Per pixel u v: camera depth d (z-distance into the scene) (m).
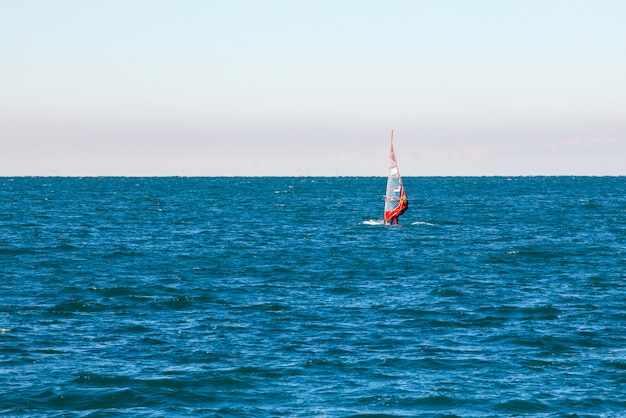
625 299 60.94
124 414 35.22
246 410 35.69
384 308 57.53
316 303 59.53
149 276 73.06
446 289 65.12
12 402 36.38
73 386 38.59
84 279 70.62
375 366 42.12
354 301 60.41
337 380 39.81
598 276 73.00
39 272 74.69
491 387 38.78
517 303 59.34
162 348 45.56
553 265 81.06
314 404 36.47
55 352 44.53
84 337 48.12
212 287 66.81
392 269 78.19
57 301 59.59
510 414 35.38
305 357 43.72
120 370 41.12
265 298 61.59
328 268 78.88
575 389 38.53
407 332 49.91
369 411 35.59
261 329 50.59
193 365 42.09
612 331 49.97
